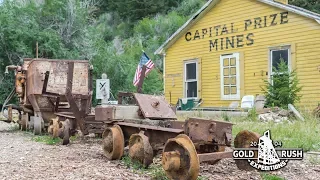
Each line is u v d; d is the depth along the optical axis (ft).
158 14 188.96
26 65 44.04
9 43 80.48
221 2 62.69
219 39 62.90
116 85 90.53
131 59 105.40
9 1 88.33
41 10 89.56
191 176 16.10
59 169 19.85
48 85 40.34
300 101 51.85
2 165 21.08
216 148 20.10
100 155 24.89
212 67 63.72
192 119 18.70
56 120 33.01
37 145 30.37
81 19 92.48
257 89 57.11
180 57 68.95
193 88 67.00
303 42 52.06
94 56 89.56
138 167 20.21
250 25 58.54
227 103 60.95
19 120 44.98
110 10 205.87
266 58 56.24
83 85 42.73
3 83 78.89
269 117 44.29
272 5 55.26
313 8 131.23
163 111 24.43
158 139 20.49
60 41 86.17
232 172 19.77
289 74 50.03
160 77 112.88
